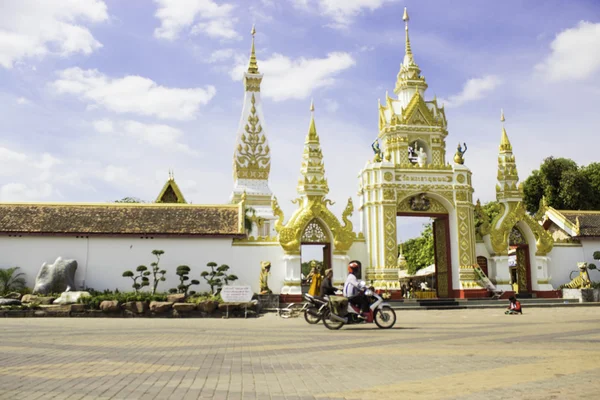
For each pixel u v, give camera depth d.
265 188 47.72
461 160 33.75
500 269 32.97
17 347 11.63
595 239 34.44
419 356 10.13
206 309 24.23
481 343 12.20
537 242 33.53
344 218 31.48
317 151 32.06
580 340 12.56
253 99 49.75
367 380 7.73
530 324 17.84
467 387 7.12
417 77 38.19
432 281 51.72
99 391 6.98
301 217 30.58
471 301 30.56
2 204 30.31
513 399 6.39
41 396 6.67
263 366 9.10
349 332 15.59
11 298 25.33
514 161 34.62
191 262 29.62
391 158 35.91
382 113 37.53
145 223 29.94
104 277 28.80
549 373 8.08
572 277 34.00
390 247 31.58
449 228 33.34
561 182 51.97
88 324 19.02
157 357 10.20
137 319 22.59
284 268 30.12
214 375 8.20
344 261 30.92
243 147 48.25
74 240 28.92
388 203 32.00
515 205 33.88
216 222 30.73
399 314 24.81
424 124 36.25
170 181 42.03
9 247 28.44
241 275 29.92
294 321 21.33
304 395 6.75
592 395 6.55
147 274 27.62
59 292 26.97
